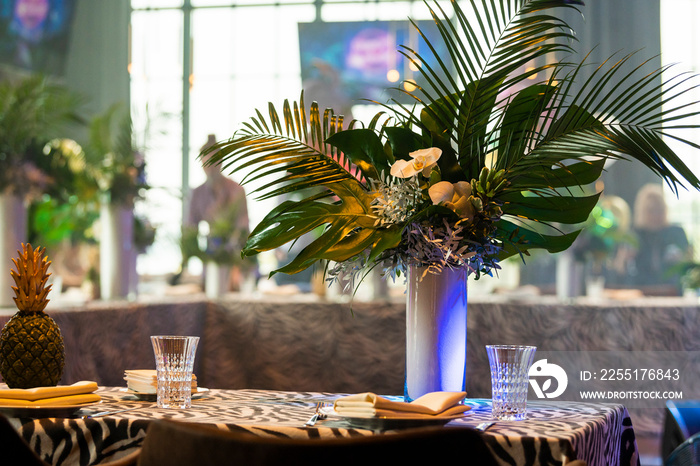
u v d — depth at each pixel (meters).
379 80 10.55
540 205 1.92
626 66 9.47
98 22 10.98
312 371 4.43
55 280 4.02
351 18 10.79
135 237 4.07
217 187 5.66
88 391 1.81
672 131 9.19
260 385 4.49
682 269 6.43
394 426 1.48
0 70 9.59
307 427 1.50
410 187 1.82
